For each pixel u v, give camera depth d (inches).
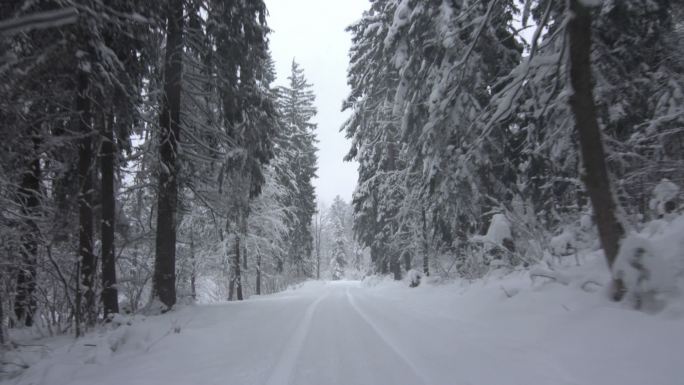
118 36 339.9
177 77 447.8
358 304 527.2
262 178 570.6
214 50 456.8
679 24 360.8
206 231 884.0
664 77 340.8
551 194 404.8
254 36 471.5
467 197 475.2
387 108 882.8
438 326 305.9
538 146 381.7
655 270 197.8
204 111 484.7
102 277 392.8
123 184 521.0
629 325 187.0
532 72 327.3
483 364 196.5
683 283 194.7
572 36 231.5
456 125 438.3
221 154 494.3
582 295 245.1
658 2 313.0
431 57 489.4
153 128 451.5
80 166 361.7
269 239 1045.8
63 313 446.0
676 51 336.5
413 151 576.1
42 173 423.5
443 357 217.2
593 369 164.9
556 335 212.8
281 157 1078.4
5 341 297.9
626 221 223.8
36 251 393.7
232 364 226.1
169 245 443.5
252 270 1138.0
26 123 284.7
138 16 268.4
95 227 441.4
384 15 746.2
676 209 272.1
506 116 356.2
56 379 220.1
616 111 333.4
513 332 243.8
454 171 466.3
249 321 378.0
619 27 315.6
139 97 389.4
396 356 226.5
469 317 318.7
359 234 1200.8
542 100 345.1
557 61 281.7
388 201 933.2
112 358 261.4
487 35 421.1
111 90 327.0
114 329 330.0
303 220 1434.5
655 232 259.6
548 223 414.9
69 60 281.0
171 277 443.5
